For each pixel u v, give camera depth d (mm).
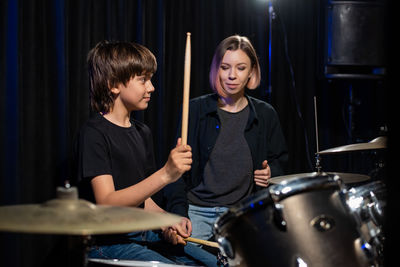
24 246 2207
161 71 2568
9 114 2156
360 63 2854
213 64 2219
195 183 2230
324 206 1330
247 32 2830
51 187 2289
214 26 2754
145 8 2541
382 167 2547
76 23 2363
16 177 2162
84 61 2389
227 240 1401
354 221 1357
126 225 1057
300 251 1304
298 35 2939
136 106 1811
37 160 2273
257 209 1333
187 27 2682
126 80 1778
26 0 2223
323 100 3021
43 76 2273
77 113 2373
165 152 2621
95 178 1634
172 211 2088
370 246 1366
